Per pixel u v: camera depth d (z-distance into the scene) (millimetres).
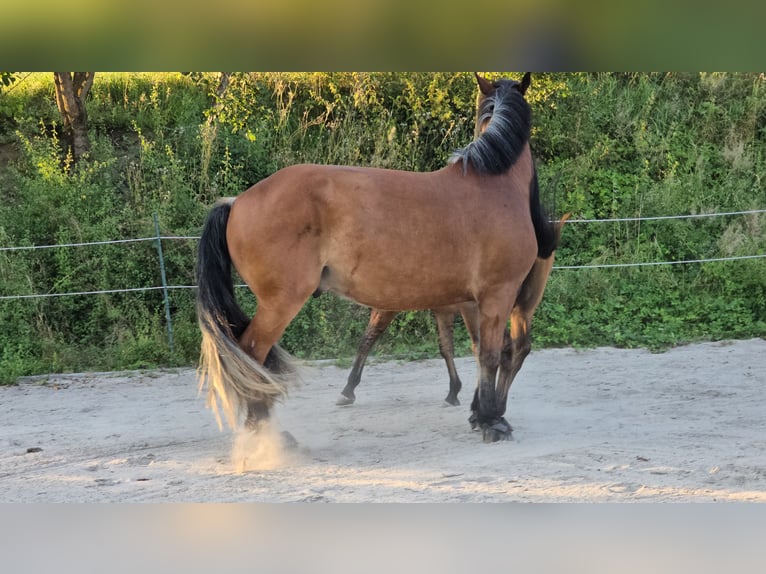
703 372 8633
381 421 6926
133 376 9328
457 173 5887
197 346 10195
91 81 12125
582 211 12453
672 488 4699
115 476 5316
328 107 12961
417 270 5637
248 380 5336
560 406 7324
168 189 11727
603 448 5762
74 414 7586
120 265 10891
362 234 5504
